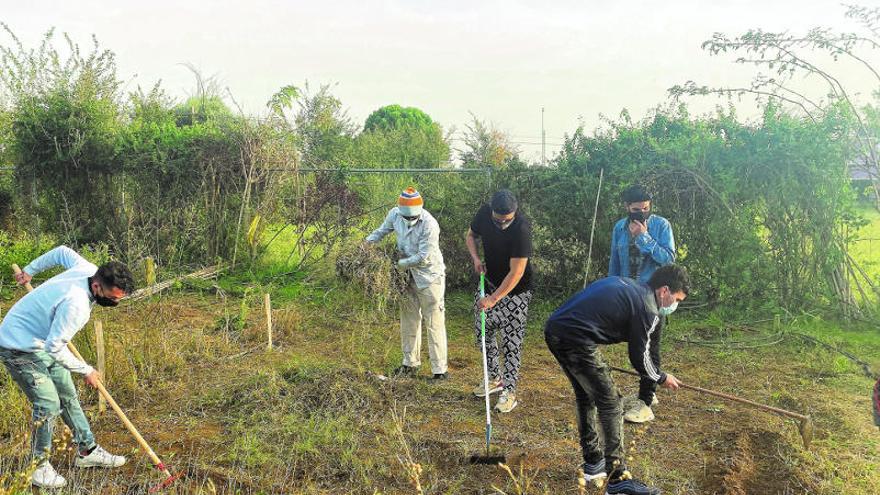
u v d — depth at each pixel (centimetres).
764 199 884
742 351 759
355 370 639
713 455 503
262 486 454
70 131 1141
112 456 474
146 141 1146
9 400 525
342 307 889
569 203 949
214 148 1144
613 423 446
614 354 739
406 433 530
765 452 507
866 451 509
